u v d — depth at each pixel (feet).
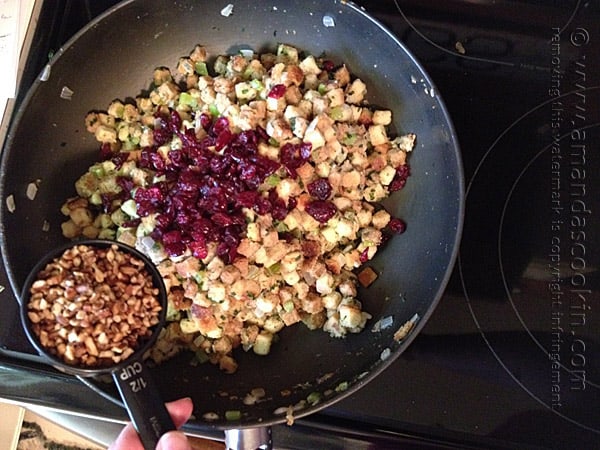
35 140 1.32
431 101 1.35
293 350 1.41
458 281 1.44
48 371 1.37
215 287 1.31
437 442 1.38
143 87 1.47
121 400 1.18
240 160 1.34
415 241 1.41
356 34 1.41
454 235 1.29
